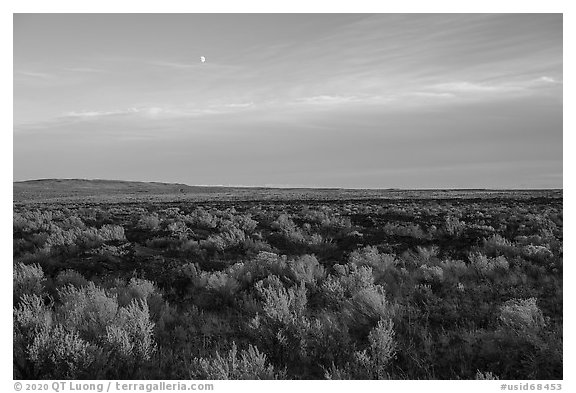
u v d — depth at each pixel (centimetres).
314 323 650
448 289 880
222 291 880
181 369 569
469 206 2733
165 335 686
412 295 835
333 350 604
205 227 1853
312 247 1460
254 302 809
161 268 1122
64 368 531
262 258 1159
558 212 2141
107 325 609
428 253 1252
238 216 2162
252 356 543
